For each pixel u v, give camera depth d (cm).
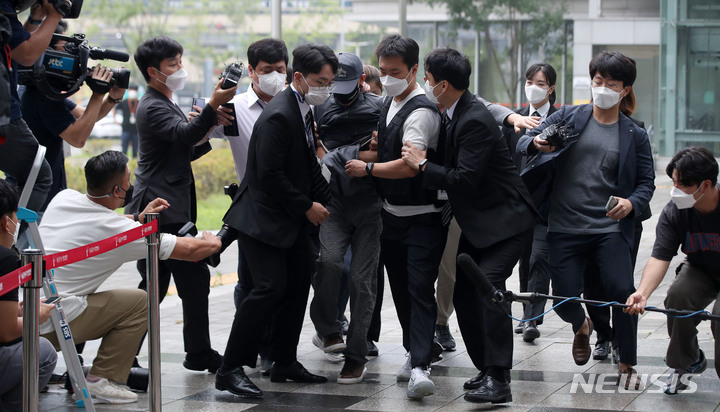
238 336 482
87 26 2775
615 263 491
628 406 456
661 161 2114
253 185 486
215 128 558
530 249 621
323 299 526
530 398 474
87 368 500
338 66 490
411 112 477
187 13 2955
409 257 491
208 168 1706
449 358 582
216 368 540
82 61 474
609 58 488
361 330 512
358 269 512
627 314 489
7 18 405
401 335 668
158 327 411
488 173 465
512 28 2705
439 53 464
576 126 505
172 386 516
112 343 477
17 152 454
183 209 526
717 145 2056
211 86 3534
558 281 509
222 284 952
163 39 525
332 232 519
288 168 483
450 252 589
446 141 472
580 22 2783
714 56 2041
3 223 391
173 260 522
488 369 464
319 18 3162
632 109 527
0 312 387
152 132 519
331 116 531
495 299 434
